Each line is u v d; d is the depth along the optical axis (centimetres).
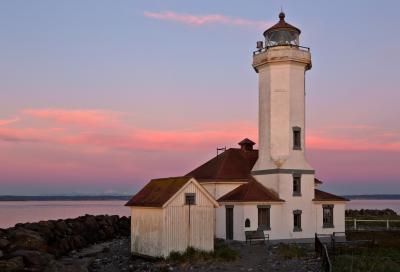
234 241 3984
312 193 4256
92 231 5034
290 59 4231
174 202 3172
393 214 7050
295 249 3431
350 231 4450
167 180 3425
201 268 2875
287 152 4216
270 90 4309
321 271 2639
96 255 3753
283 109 4256
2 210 15788
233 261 3070
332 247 3366
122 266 3158
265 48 4400
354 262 2836
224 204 4128
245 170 4488
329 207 4300
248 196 4022
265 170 4262
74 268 2694
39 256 2686
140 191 3569
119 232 5684
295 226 4162
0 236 3553
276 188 4147
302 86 4338
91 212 14188
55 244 3912
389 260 2966
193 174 4659
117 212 14688
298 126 4272
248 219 3962
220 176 4319
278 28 4412
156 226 3186
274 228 4038
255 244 3856
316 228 4225
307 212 4203
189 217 3216
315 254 3262
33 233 3731
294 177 4200
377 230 4488
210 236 3278
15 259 2552
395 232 4388
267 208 4038
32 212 13688
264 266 2902
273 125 4272
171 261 3059
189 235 3206
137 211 3431
